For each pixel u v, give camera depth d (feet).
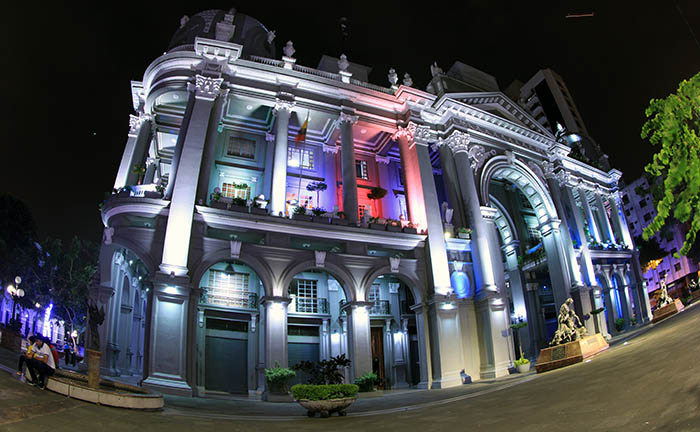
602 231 152.25
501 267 102.68
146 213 73.92
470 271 99.71
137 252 71.26
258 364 80.18
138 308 92.17
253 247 79.25
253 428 35.27
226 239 80.84
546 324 129.29
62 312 180.65
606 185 164.55
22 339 71.36
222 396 73.67
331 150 110.73
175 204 74.64
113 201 73.97
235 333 87.25
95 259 187.01
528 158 126.62
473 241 101.40
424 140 106.83
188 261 73.15
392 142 114.42
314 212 91.45
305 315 93.97
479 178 111.96
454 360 87.25
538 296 130.82
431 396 64.75
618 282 144.66
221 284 88.12
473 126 117.50
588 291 120.67
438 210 99.60
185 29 103.86
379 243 91.50
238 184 98.73
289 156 106.52
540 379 52.80
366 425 36.88
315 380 50.57
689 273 212.43
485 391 58.54
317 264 83.20
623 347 57.98
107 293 74.02
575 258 123.24
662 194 14.24
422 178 101.50
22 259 148.15
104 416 30.66
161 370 63.77
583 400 30.99
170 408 44.24
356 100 104.83
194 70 90.33
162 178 107.45
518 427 27.58
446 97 111.34
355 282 86.17
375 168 116.88
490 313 93.71
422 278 93.86
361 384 76.74
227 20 94.22
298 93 98.07
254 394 79.36
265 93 94.48
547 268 130.62
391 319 102.01
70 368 80.02
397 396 69.77
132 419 32.01
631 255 151.43
